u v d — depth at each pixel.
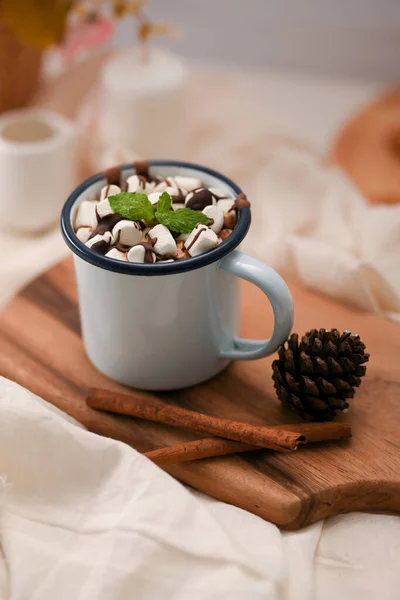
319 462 0.58
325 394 0.58
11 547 0.56
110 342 0.60
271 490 0.57
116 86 0.78
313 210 0.76
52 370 0.63
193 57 1.04
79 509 0.57
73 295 0.68
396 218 0.72
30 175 0.74
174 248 0.58
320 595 0.55
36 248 0.75
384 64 1.01
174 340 0.60
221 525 0.57
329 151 0.85
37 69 0.85
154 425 0.60
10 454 0.58
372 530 0.58
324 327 0.66
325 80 0.97
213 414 0.61
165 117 0.79
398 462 0.58
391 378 0.62
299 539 0.57
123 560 0.54
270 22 1.00
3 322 0.66
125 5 0.80
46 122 0.77
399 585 0.56
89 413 0.61
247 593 0.53
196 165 0.62
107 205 0.59
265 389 0.62
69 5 0.77
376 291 0.68
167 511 0.55
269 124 0.85
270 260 0.71
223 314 0.60
